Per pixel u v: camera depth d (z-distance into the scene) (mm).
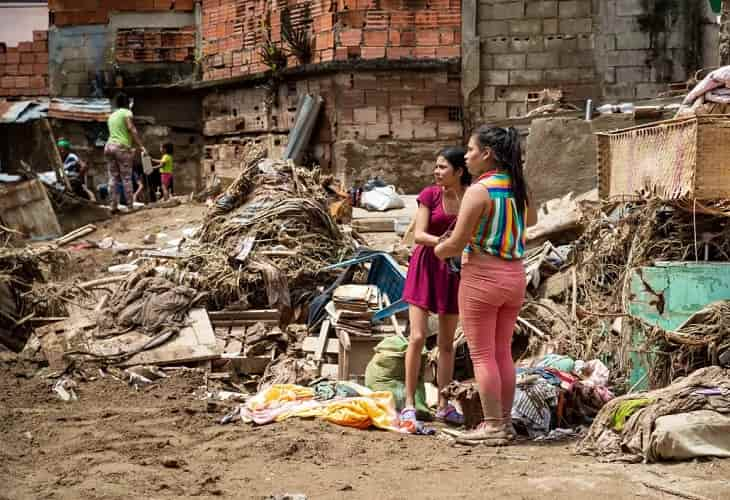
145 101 24000
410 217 13359
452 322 7012
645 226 7477
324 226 10281
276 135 21016
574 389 6840
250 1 21703
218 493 5156
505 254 6117
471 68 19031
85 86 24438
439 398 7113
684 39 18531
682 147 6938
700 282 6883
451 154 6773
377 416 6723
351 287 8617
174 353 8273
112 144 15703
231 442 6281
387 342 7398
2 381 7871
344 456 5941
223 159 22750
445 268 6926
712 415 5773
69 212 14867
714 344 6570
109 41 24141
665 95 13383
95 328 8711
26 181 13781
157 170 22281
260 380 8117
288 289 9125
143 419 6875
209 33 23109
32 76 25609
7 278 9430
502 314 6262
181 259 9617
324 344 8266
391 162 19266
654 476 5352
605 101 18797
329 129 19641
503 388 6336
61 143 21812
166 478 5465
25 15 30328
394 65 19062
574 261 8828
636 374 7117
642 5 18562
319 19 19734
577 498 4980
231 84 22219
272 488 5246
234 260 9422
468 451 6086
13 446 6180
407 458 5918
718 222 7297
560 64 18875
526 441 6410
